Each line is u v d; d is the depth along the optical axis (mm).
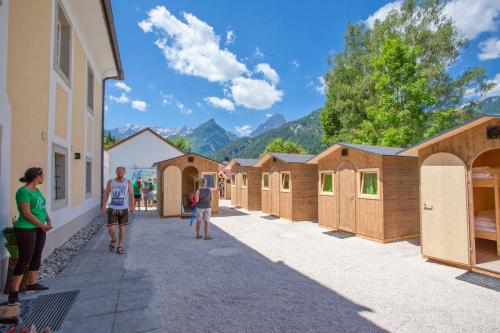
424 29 22719
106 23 9555
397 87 17328
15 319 3357
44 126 6305
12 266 4219
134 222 12172
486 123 5445
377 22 26500
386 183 8375
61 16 7758
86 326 3375
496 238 6090
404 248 7652
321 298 4434
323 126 34594
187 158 14336
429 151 6461
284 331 3441
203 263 6234
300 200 12570
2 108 4461
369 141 19625
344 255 6969
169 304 4141
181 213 13797
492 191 7699
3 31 4488
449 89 21750
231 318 3740
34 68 5883
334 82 32938
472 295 4570
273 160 14242
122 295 4320
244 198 17391
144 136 26703
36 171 4262
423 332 3463
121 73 14305
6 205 4598
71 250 6988
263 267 5996
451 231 5980
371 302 4301
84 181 10133
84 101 10086
